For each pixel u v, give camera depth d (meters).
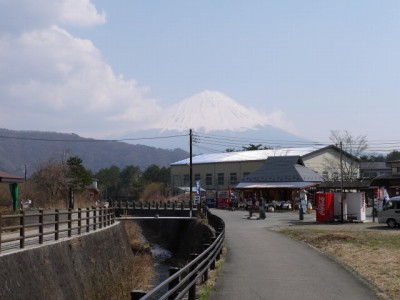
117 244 31.33
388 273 15.49
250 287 13.50
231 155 94.38
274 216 49.34
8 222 28.48
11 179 35.41
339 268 16.91
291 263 18.23
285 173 68.44
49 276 17.84
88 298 20.94
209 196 72.31
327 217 39.19
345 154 85.25
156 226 61.91
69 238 21.86
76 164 75.44
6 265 14.73
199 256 12.77
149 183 108.19
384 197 41.56
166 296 8.31
